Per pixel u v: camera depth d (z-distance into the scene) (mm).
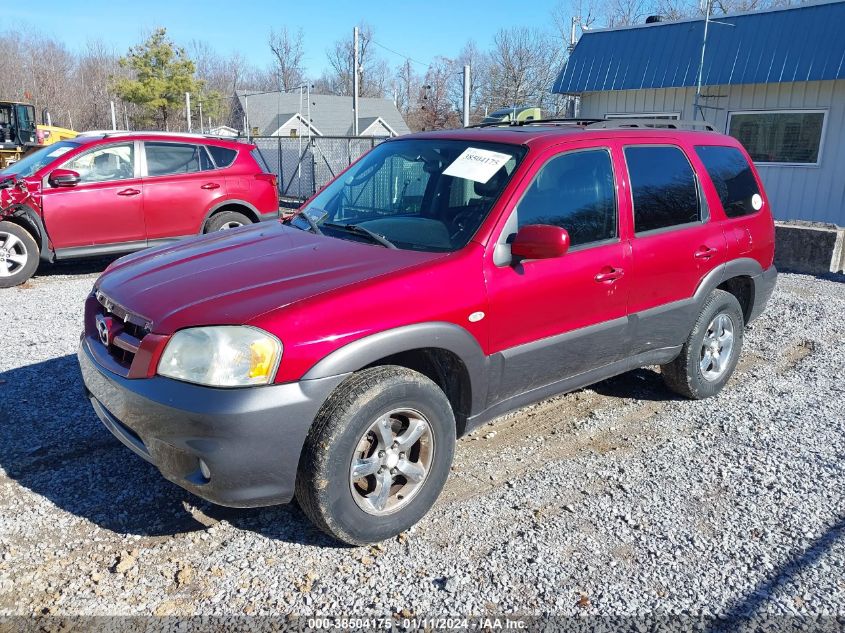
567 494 3729
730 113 13797
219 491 2838
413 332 3125
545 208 3750
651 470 4016
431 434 3287
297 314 2879
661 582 3023
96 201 8492
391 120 52625
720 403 5035
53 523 3340
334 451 2912
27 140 20812
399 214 3943
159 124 39688
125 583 2928
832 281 9297
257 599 2850
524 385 3783
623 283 4094
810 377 5602
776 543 3320
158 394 2846
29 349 5828
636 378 5488
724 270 4844
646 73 14211
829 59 11984
